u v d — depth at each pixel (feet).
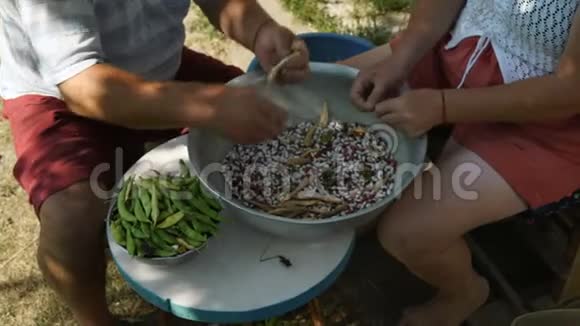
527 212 5.33
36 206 5.13
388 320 6.28
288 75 5.33
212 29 8.67
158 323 6.34
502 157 5.12
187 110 4.57
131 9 5.19
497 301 6.19
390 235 5.30
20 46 5.35
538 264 6.40
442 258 5.35
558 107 4.83
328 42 7.04
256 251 5.02
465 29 5.42
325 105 5.58
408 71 5.47
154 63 5.65
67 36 4.67
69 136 5.40
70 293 5.44
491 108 4.92
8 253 6.92
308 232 4.77
